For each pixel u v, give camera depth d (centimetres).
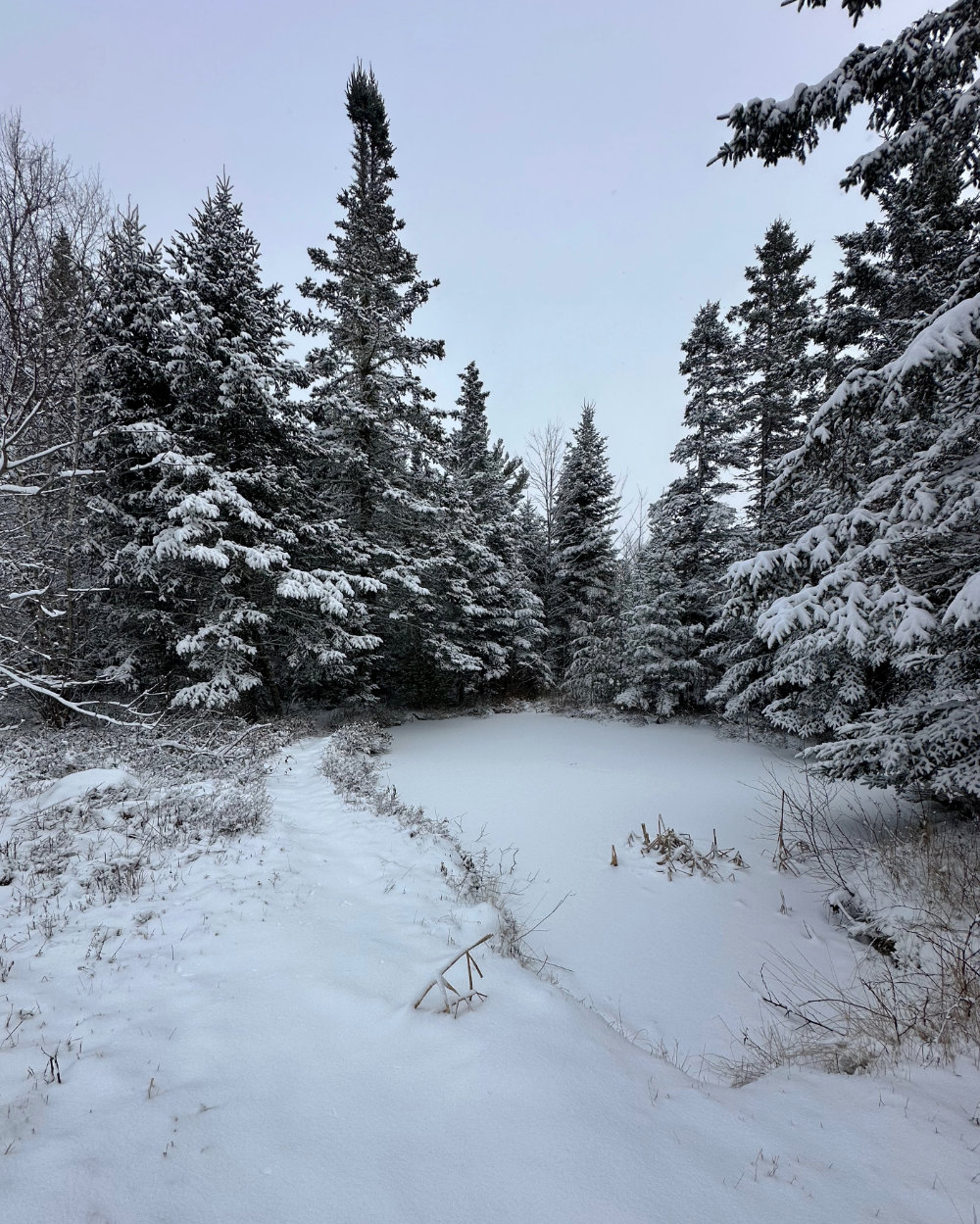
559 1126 251
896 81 502
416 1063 295
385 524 1930
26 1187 206
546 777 1278
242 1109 256
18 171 696
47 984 362
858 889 670
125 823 668
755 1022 463
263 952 414
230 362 1336
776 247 1822
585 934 605
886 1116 280
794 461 628
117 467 1318
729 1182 227
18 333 693
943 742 636
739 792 1162
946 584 595
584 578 2722
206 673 1456
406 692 2338
